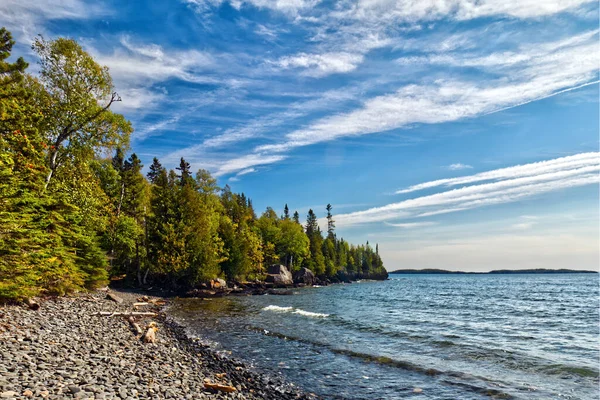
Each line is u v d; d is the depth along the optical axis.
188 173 72.69
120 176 55.06
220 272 60.91
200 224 51.03
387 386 11.87
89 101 26.91
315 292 67.44
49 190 23.02
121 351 12.18
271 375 12.74
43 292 20.09
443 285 111.81
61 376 8.13
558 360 15.58
